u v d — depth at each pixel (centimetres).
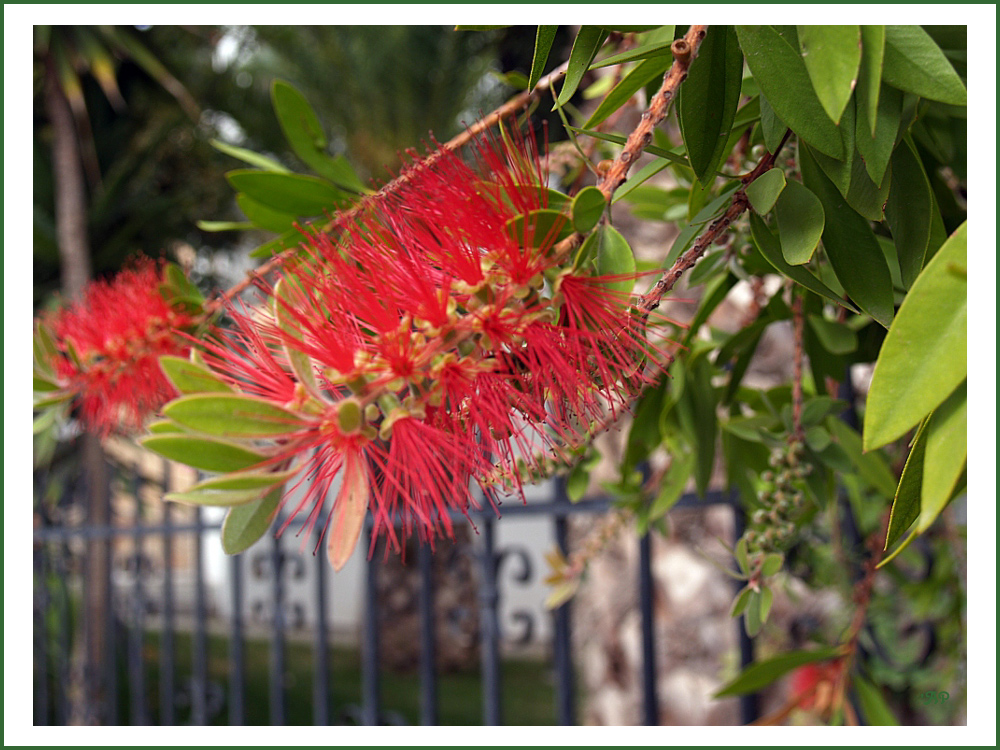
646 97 25
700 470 30
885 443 15
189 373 18
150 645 237
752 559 26
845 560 43
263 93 182
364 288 18
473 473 18
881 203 20
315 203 30
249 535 17
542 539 227
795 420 27
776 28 19
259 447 17
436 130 157
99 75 149
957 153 25
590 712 87
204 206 177
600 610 83
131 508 144
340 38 151
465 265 18
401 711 167
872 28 18
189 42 181
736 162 26
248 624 271
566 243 18
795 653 31
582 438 19
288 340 18
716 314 62
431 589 61
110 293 32
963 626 45
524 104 22
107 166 176
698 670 69
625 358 19
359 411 17
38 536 90
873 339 32
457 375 18
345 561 16
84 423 36
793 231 20
